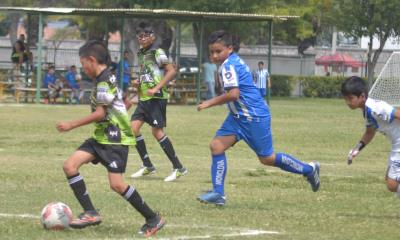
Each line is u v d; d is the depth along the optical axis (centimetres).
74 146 4116
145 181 2869
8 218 2052
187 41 15362
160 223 1858
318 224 2052
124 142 1847
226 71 2231
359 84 2116
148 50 2909
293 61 13350
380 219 2159
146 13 7381
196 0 9775
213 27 10488
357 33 10450
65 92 8025
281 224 2039
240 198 2473
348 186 2802
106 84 1806
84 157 1852
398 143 2114
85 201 1870
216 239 1822
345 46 16850
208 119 6388
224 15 7656
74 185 1856
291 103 9694
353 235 1914
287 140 4803
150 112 2886
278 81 11850
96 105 1823
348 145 4588
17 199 2373
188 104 8619
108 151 1833
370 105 2105
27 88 7894
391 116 2083
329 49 15712
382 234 1938
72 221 1864
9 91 8238
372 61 10462
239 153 4028
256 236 1869
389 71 4441
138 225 1972
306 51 13562
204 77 8756
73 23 14600
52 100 7912
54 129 5078
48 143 4216
